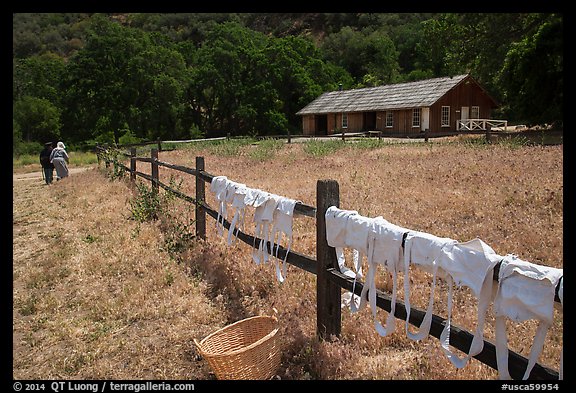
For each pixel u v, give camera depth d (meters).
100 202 9.84
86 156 28.64
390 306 2.87
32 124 45.69
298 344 3.59
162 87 44.59
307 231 6.28
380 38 75.25
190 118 47.94
